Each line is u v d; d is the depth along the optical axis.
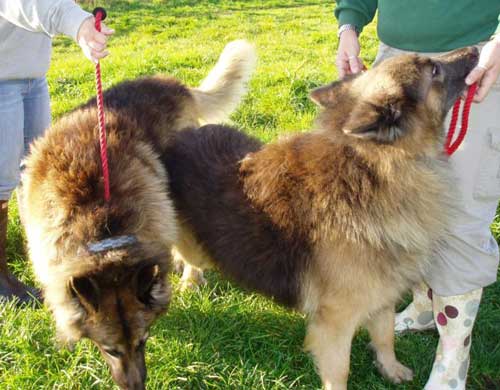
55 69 4.27
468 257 1.40
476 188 1.38
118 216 1.36
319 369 1.48
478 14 1.35
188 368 1.55
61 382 1.50
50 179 1.43
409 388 1.55
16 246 2.12
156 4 8.78
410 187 1.32
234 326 1.68
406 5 1.42
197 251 1.71
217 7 8.70
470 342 1.49
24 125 1.86
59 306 1.31
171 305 1.78
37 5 1.36
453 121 1.34
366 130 1.21
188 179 1.64
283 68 3.85
